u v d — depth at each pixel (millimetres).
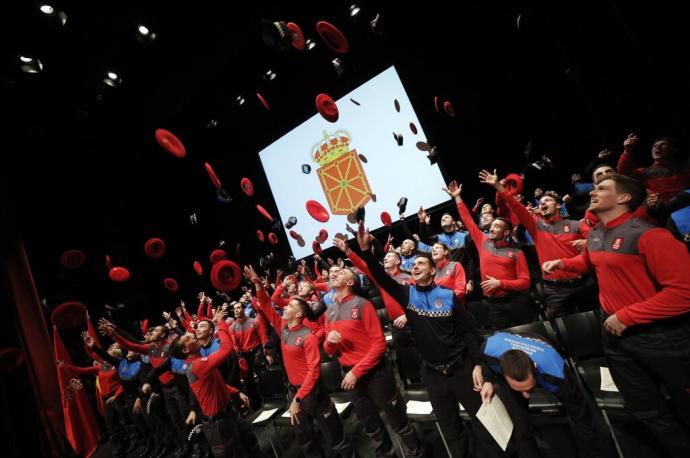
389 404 2184
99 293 7324
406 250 3758
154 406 3930
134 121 6691
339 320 2434
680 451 1464
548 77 5316
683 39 2820
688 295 1284
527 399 1572
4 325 3801
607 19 3441
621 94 3410
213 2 5031
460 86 6059
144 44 5141
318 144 7684
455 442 1988
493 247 3059
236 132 8492
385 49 6637
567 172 5340
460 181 6262
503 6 5191
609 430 1902
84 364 6457
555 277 2729
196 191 9141
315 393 2395
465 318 1903
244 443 2885
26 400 3588
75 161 6625
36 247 6441
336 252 7609
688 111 2902
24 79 4688
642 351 1450
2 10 3781
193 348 2736
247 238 9156
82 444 4152
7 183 5590
